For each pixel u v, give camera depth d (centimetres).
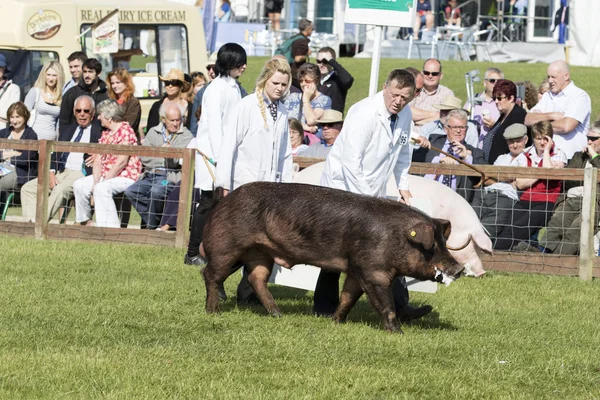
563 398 983
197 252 1686
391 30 4669
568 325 1335
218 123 1492
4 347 1084
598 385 1035
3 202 2183
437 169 1795
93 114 2128
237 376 1003
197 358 1066
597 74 3988
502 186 1812
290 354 1098
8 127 2308
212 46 4594
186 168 1866
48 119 2428
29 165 2097
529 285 1638
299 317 1298
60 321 1219
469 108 2569
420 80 2055
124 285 1470
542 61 4500
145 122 2844
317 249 1221
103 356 1054
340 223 1205
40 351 1066
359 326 1255
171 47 2970
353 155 1255
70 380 969
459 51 4472
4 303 1311
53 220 2139
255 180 1355
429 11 4584
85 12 2736
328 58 2338
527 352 1161
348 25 4731
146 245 1891
